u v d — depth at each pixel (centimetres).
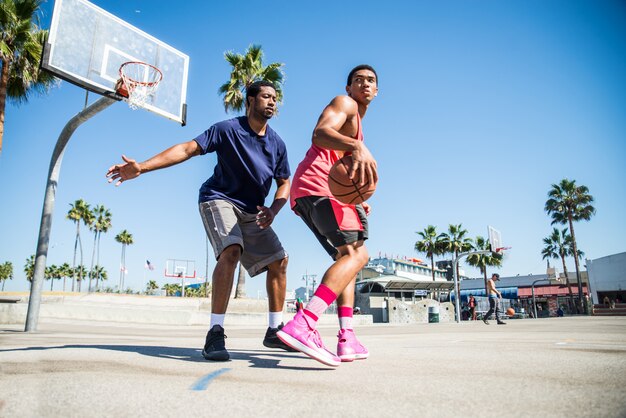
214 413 104
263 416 100
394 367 185
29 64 1374
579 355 217
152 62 888
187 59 956
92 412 105
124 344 355
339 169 197
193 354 257
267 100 295
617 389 118
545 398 110
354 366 194
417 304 3322
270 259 299
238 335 668
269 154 304
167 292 6725
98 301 1878
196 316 1619
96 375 160
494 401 109
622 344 298
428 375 157
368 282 3744
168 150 258
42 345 328
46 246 770
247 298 1983
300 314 196
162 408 109
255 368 189
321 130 202
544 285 5366
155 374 167
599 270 4019
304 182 244
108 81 802
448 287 4175
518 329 736
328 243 245
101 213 5434
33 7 1362
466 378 147
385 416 98
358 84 254
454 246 4691
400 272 5328
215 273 250
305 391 130
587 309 4212
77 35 770
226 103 2123
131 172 236
